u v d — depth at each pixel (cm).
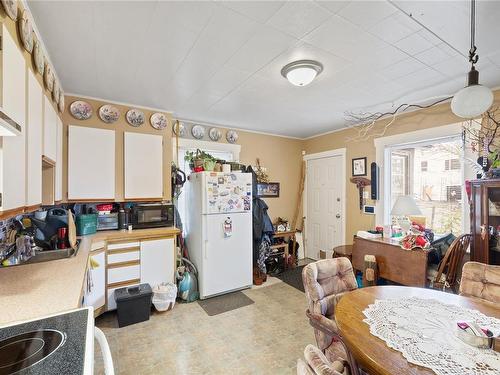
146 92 269
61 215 223
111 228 293
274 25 160
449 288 235
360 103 300
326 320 136
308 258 482
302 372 73
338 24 159
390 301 140
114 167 294
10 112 107
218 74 227
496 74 224
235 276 328
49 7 143
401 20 154
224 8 145
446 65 210
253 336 230
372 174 365
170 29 165
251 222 344
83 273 159
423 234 271
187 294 296
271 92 268
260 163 449
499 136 247
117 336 229
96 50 188
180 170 347
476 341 98
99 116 288
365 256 280
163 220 311
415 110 318
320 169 461
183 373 184
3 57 101
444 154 303
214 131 400
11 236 184
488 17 150
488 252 220
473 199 230
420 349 97
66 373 72
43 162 183
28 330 94
